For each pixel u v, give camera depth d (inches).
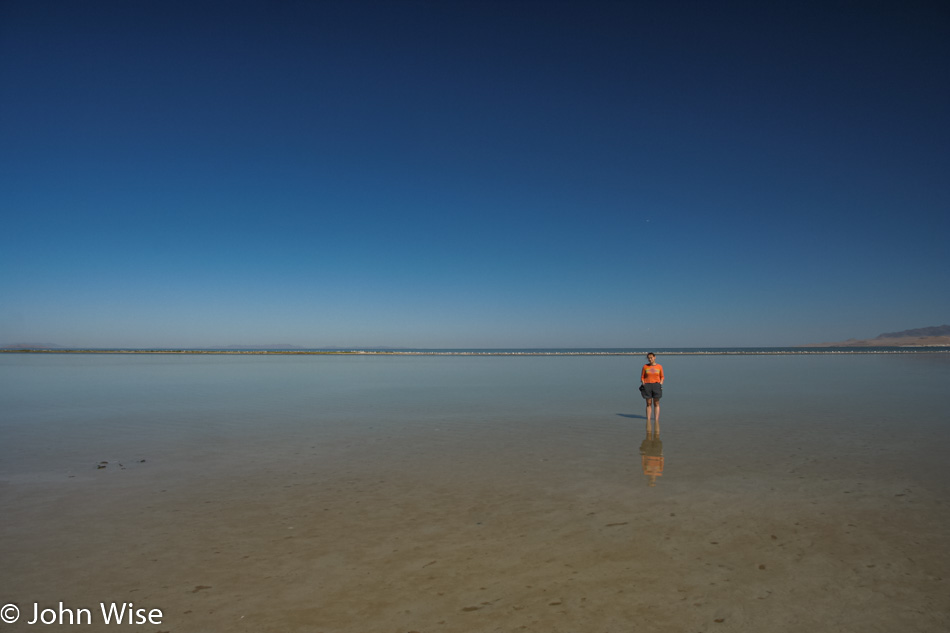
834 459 395.5
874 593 191.6
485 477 352.5
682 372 1497.3
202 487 331.9
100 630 169.8
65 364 2271.2
